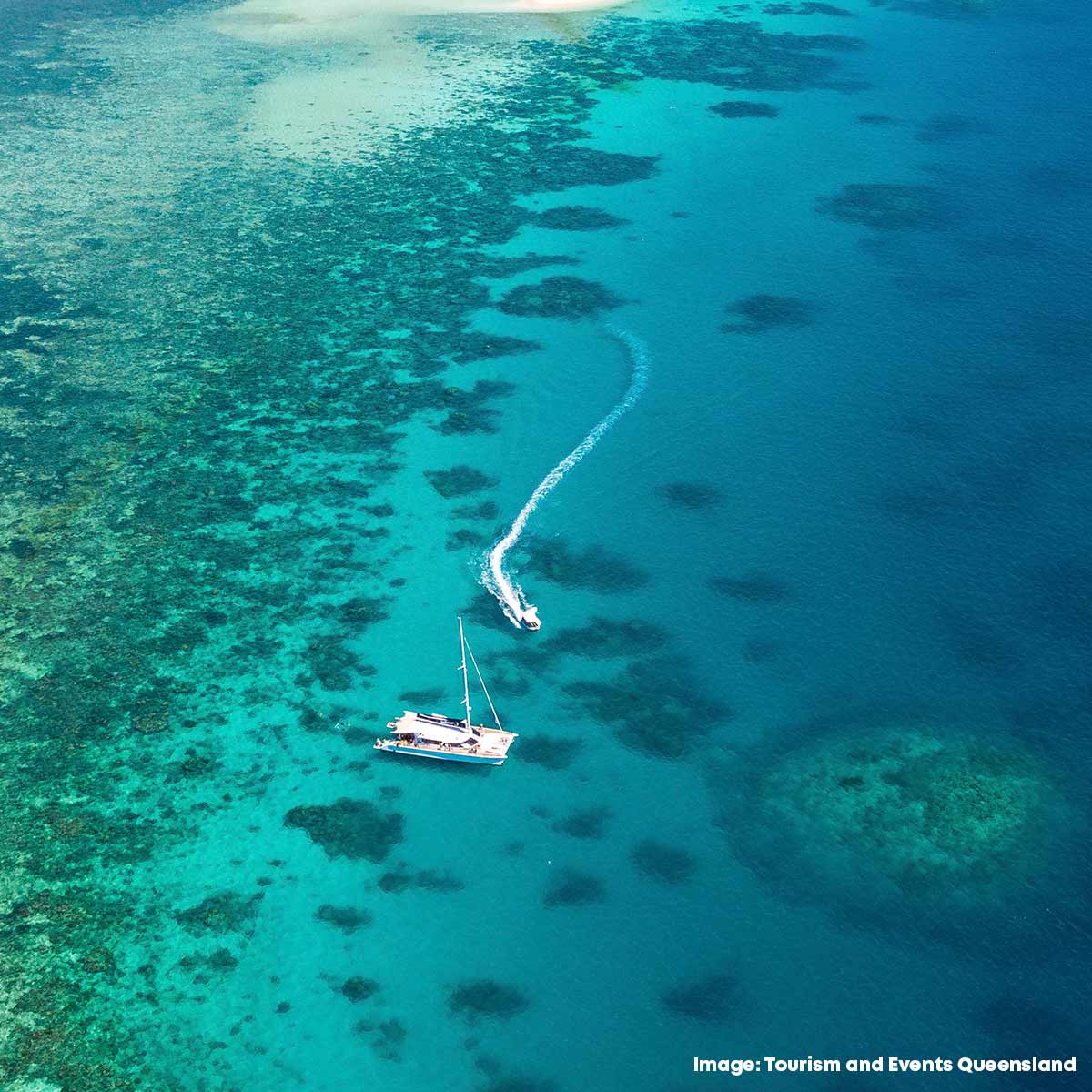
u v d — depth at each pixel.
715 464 70.38
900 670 57.62
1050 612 60.56
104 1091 41.62
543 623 60.25
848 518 66.38
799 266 89.38
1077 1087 41.34
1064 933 46.16
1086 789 51.75
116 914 47.41
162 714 55.78
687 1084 41.91
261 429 74.19
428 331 82.75
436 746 52.94
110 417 75.44
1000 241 92.19
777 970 45.31
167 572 63.69
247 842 50.12
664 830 50.41
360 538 65.62
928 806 50.97
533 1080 42.16
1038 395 75.50
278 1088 41.94
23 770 53.19
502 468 70.44
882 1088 41.50
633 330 82.12
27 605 61.75
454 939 46.59
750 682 57.00
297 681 57.38
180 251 92.88
